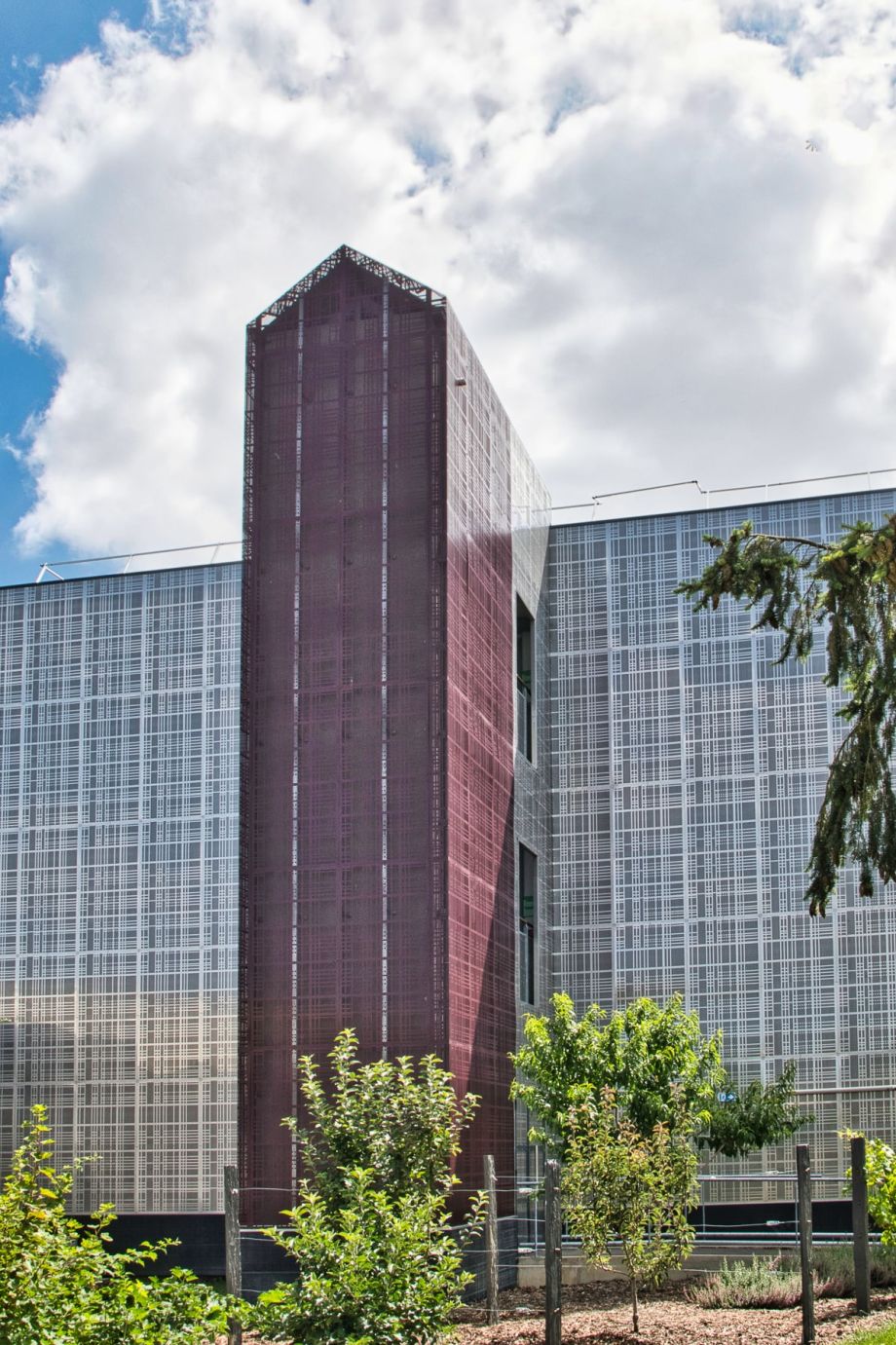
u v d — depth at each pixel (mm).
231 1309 15953
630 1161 21844
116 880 43781
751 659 45594
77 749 45156
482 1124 36688
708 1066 31984
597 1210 21938
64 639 46062
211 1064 41594
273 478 38406
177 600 45188
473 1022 36594
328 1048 35031
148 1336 14109
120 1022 42688
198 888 42938
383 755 36219
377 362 38219
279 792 36719
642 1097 30312
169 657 44875
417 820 35656
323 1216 18625
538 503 47219
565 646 47562
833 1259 27203
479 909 37781
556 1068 31141
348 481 37844
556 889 46125
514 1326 22844
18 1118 42875
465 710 37625
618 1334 21391
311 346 38844
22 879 44688
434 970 34844
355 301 38719
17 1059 43312
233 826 43062
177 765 44031
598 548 47844
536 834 44812
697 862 44969
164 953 42781
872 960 42844
